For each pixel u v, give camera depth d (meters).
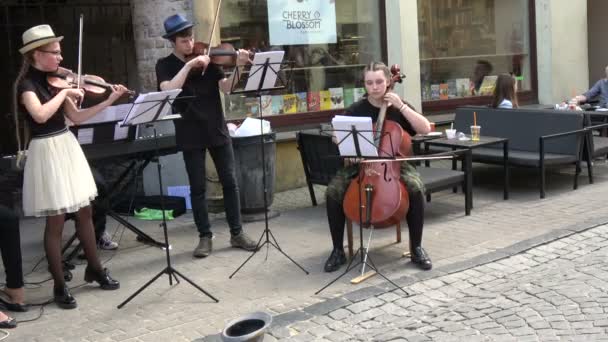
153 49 7.34
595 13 11.35
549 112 7.39
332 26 8.59
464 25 9.68
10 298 4.56
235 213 5.71
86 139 5.26
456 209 6.70
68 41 8.23
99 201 5.69
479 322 4.03
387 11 8.84
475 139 6.92
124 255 5.75
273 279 4.95
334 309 4.31
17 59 8.22
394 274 4.90
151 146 5.61
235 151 6.52
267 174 6.65
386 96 4.86
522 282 4.65
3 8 8.14
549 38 10.04
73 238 5.44
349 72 8.77
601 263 4.93
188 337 4.02
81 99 4.48
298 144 7.12
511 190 7.41
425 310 4.27
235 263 5.36
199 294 4.72
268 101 8.12
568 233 5.62
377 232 5.97
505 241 5.55
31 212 4.43
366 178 4.85
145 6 7.30
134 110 4.38
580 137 7.16
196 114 5.49
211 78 5.57
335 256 5.08
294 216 6.80
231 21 7.79
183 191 7.25
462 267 4.98
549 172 8.22
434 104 9.38
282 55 5.08
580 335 3.76
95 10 8.29
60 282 4.60
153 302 4.62
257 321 3.63
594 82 11.54
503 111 7.83
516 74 10.23
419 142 6.95
